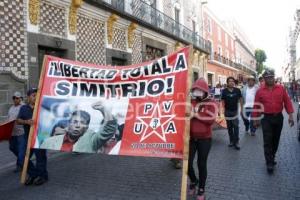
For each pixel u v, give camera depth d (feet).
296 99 89.97
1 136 21.45
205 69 110.22
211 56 119.34
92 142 19.29
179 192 17.74
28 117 20.77
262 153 26.25
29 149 20.16
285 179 19.36
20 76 34.83
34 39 36.65
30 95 21.18
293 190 17.56
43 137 20.18
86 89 20.30
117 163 24.29
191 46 17.60
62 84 20.85
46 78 21.21
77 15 43.98
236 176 20.16
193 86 16.85
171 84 17.89
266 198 16.55
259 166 22.34
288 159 23.93
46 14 38.88
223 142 31.40
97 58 48.16
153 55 69.05
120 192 18.03
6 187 19.80
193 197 16.99
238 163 23.27
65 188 19.04
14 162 25.49
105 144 18.94
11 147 23.50
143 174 21.25
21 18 35.19
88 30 46.37
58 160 26.07
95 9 47.11
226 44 159.74
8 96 33.55
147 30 63.82
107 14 49.96
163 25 73.10
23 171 20.02
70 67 20.95
